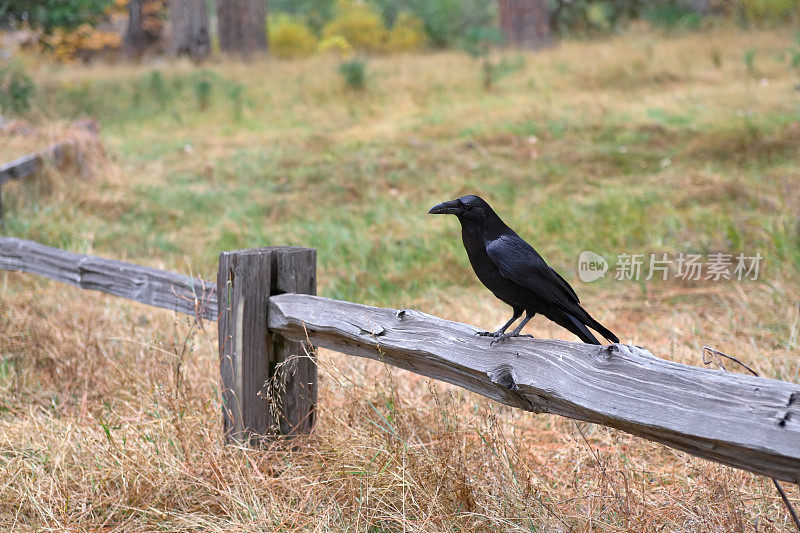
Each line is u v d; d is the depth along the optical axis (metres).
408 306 6.72
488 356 2.82
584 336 3.37
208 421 3.92
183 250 8.58
